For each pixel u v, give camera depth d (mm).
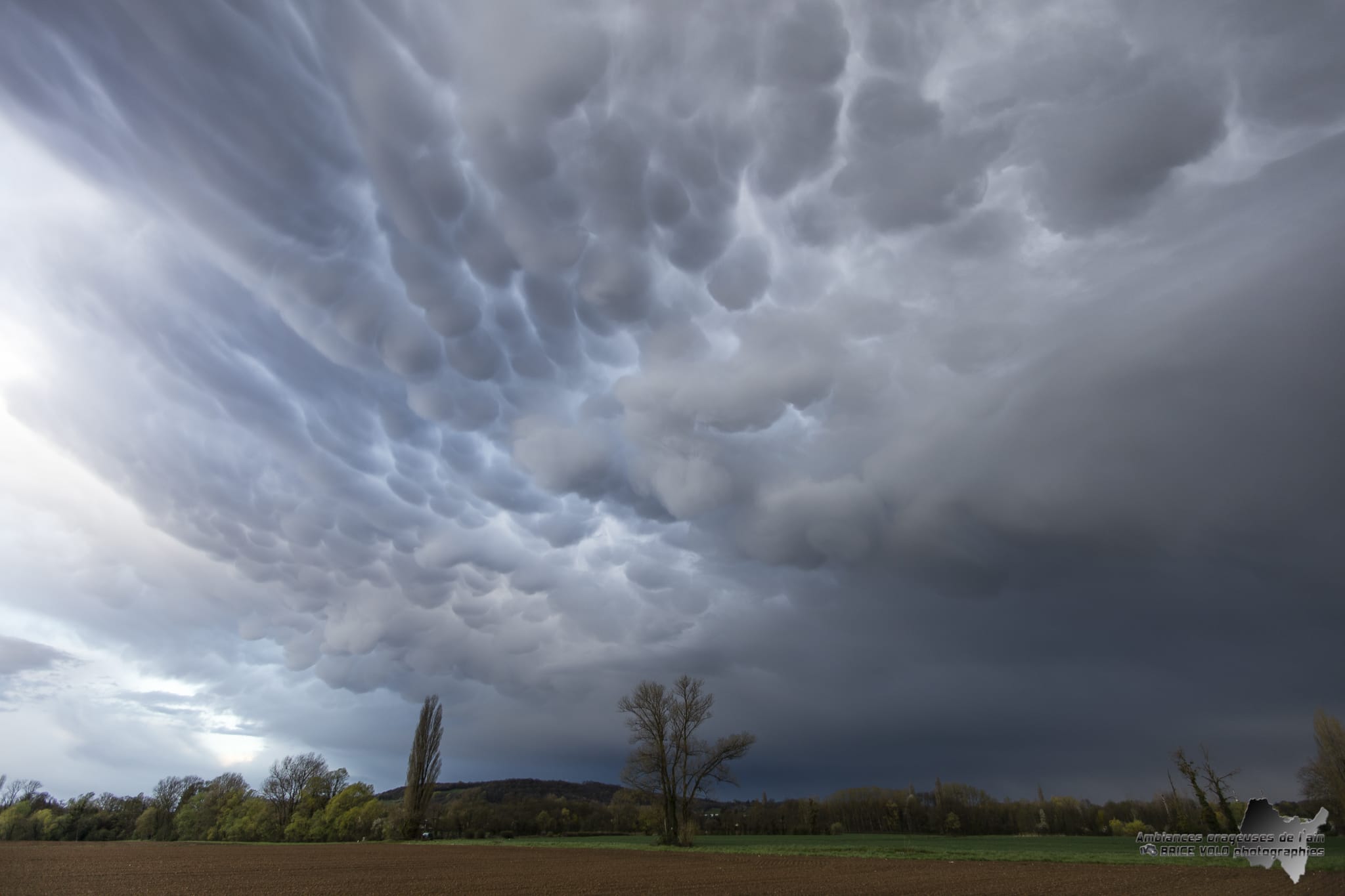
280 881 36469
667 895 29031
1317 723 77688
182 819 113000
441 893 30156
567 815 133125
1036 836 120500
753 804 141625
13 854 60156
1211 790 69938
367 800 107750
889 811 151625
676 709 74562
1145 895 26672
